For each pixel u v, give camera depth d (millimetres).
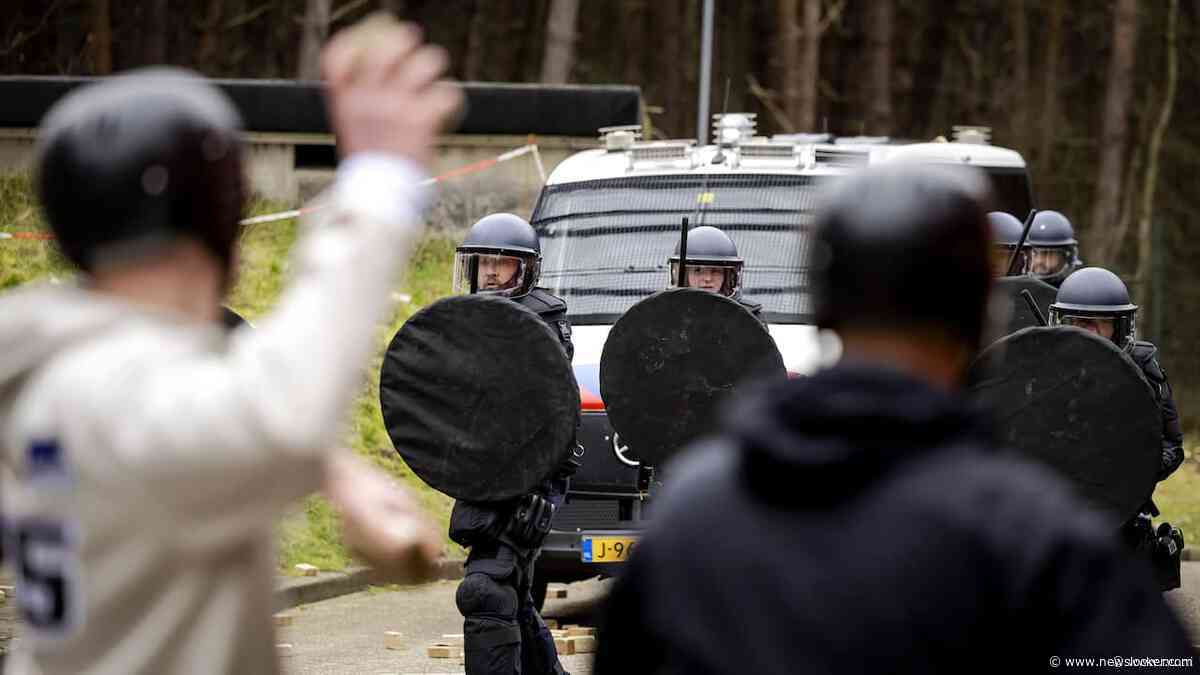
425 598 27047
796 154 26641
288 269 41094
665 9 82625
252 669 5055
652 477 21109
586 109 44219
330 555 28047
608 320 24469
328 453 4688
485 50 95688
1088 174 94312
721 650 5027
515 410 16203
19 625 20219
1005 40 99000
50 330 4871
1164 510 39312
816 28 72750
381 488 5703
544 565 21750
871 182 5332
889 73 88000
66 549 4820
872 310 5223
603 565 20203
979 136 30906
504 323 16266
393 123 4887
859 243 5219
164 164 5008
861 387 5023
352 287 4723
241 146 5258
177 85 5199
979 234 5266
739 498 5129
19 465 4910
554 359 16172
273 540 5211
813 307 5383
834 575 4898
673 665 5129
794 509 5016
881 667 4828
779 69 75625
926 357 5258
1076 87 97438
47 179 5055
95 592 4816
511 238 18141
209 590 4895
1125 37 70250
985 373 14234
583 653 21406
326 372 4625
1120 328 18250
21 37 79312
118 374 4723
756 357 17078
